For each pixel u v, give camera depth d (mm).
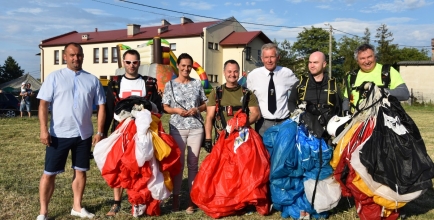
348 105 4641
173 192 4805
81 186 4539
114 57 37781
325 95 4559
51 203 4961
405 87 4508
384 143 4059
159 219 4500
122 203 5043
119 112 4410
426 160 4031
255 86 4996
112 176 4273
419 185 3955
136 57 4660
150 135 4273
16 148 8969
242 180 4371
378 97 4246
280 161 4328
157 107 4828
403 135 4066
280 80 4945
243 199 4336
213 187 4457
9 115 18797
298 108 4559
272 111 4910
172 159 4434
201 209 4613
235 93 4754
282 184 4398
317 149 4344
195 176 4820
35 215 4516
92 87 4457
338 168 4238
